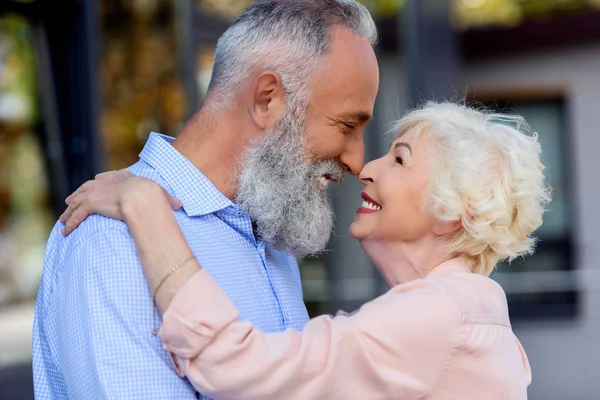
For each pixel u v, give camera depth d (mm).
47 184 4094
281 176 1617
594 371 6047
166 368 1387
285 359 1390
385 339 1455
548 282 9938
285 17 1615
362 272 6879
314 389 1410
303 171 1639
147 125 4543
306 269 6711
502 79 10062
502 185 1647
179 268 1370
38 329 1550
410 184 1670
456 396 1502
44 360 1537
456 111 1746
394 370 1463
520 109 10273
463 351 1494
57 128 4062
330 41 1616
